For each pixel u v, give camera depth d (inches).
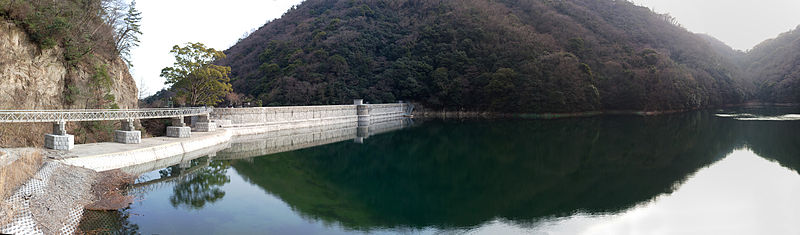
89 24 1354.6
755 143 1710.1
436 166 1336.1
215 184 985.5
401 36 4382.4
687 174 1123.9
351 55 3917.3
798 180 1027.9
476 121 3235.7
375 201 882.1
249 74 4178.2
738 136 1958.7
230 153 1471.5
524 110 3545.8
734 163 1278.3
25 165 692.1
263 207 802.8
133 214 697.6
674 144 1731.1
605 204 838.5
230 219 713.0
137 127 1481.3
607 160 1380.4
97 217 648.4
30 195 572.4
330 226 700.7
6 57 1043.3
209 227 661.3
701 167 1222.9
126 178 901.2
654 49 4562.0
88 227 607.2
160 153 1189.7
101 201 713.6
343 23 4574.3
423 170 1268.5
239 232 646.5
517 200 882.8
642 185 1003.3
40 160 798.5
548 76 3531.0
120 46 1563.7
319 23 4854.8
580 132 2315.5
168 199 817.5
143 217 688.4
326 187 1015.6
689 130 2274.9
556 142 1881.2
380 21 4680.1
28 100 1107.3
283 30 5413.4
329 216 761.0
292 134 2160.4
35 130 1102.4
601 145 1747.0
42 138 1101.1
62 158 879.7
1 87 1031.6
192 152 1369.3
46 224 524.7
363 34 4256.9
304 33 4638.3
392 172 1235.9
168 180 992.2
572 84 3518.7
